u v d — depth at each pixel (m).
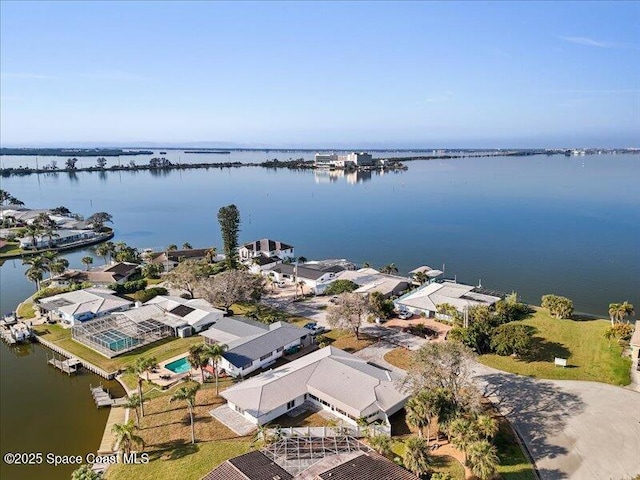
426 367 50.50
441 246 156.75
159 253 140.25
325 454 43.88
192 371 66.56
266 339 70.75
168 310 87.12
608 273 120.00
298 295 102.94
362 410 50.97
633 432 49.34
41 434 53.34
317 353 65.75
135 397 53.94
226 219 128.62
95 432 53.69
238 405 53.72
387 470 40.25
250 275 93.94
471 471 42.12
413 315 87.00
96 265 143.25
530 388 58.97
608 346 68.12
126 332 77.75
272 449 44.72
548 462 44.88
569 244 152.12
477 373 63.28
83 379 67.19
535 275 120.12
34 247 159.75
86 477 40.06
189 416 54.41
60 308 87.62
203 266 108.06
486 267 129.12
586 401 55.59
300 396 56.62
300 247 162.12
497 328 70.06
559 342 71.25
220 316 85.81
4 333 82.31
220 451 47.41
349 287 99.38
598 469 43.81
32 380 67.00
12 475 46.06
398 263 137.38
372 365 63.44
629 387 58.34
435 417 46.81
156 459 46.62
